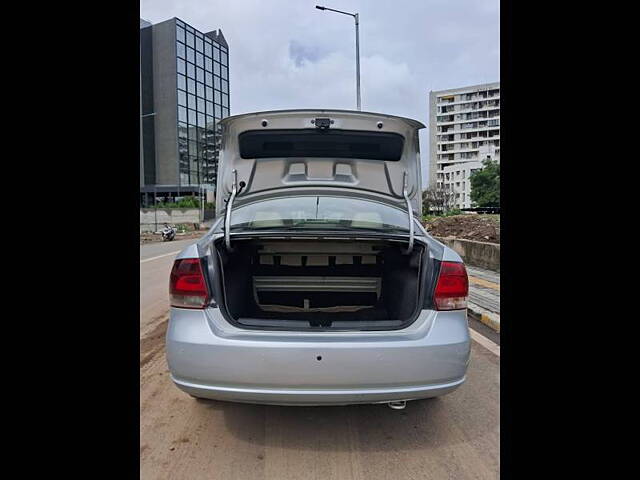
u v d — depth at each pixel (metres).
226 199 3.31
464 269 2.45
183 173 33.28
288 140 3.12
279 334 2.21
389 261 3.05
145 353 4.05
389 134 3.08
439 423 2.73
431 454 2.40
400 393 2.20
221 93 36.69
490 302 5.72
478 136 89.81
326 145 3.17
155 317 5.44
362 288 3.22
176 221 32.91
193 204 33.28
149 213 33.12
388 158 3.27
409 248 2.65
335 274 3.28
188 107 32.94
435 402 3.01
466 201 75.88
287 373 2.12
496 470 2.26
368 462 2.33
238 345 2.15
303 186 3.34
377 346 2.16
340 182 3.35
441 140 92.62
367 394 2.17
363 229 2.99
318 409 2.90
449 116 92.00
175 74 31.47
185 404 2.97
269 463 2.31
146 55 31.97
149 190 33.12
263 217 3.24
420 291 2.40
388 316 2.92
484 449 2.45
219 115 36.47
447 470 2.26
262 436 2.57
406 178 3.28
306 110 2.91
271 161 3.25
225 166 3.27
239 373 2.14
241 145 3.16
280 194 3.35
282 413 2.85
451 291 2.36
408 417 2.80
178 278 2.33
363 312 3.02
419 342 2.22
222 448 2.45
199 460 2.34
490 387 3.25
